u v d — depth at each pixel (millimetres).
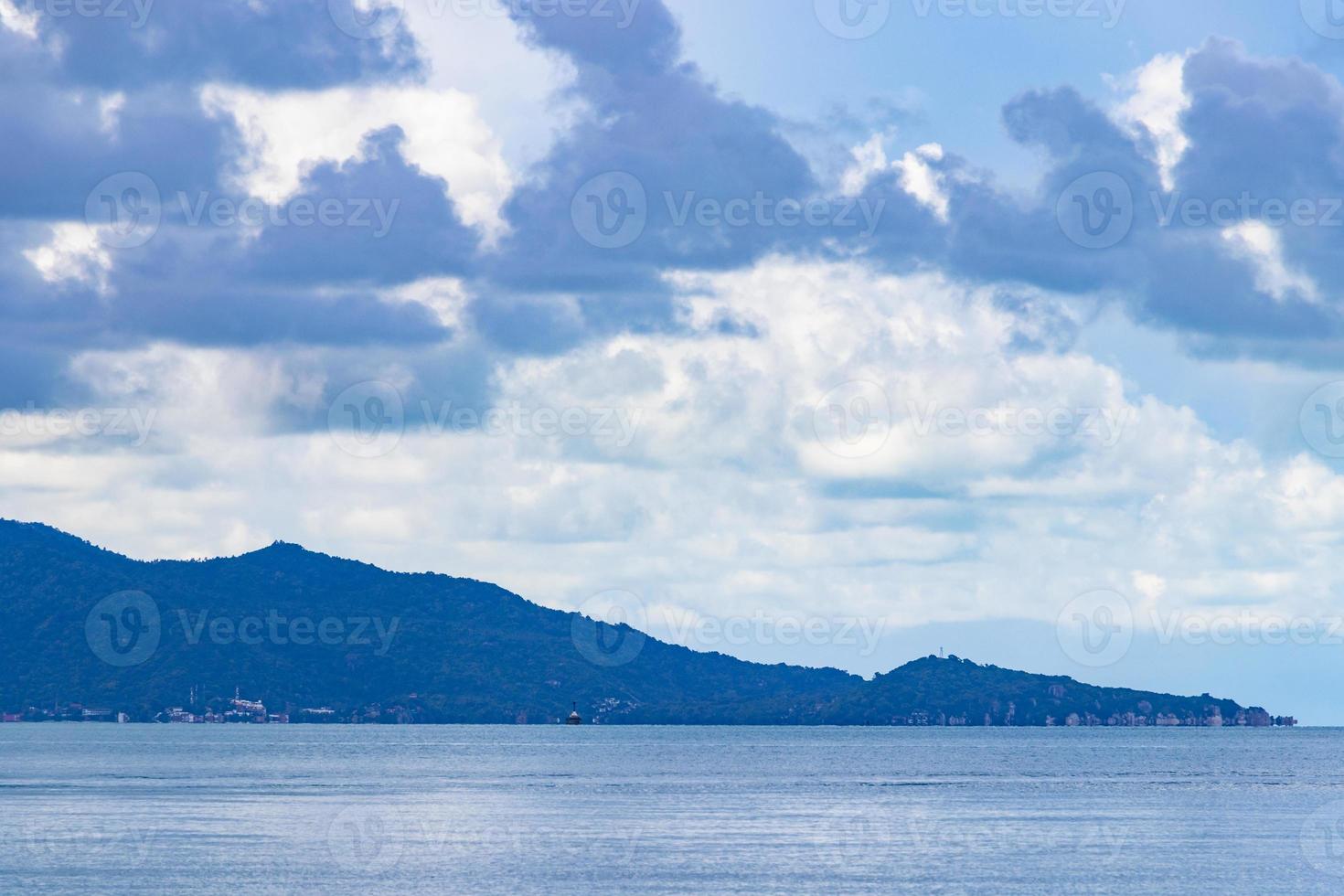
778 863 100062
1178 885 91188
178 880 91562
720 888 89250
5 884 89312
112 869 95688
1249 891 89188
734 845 111125
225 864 98562
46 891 87188
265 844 110188
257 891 87688
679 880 92312
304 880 91562
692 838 115562
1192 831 123000
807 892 87500
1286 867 99375
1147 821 132625
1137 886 90812
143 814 135000
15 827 122188
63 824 124625
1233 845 112500
